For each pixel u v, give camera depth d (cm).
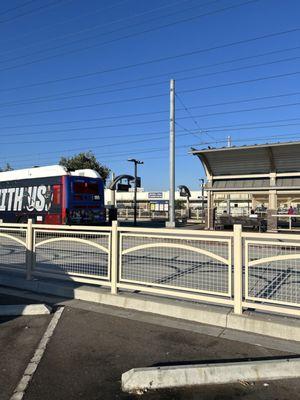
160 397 407
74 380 443
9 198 2483
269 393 412
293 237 568
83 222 2273
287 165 2308
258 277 679
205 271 668
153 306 676
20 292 827
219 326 607
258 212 2748
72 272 807
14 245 915
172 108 2788
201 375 434
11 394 412
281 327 562
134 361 489
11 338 568
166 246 693
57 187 2244
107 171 5572
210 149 2384
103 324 622
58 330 596
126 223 3450
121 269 741
